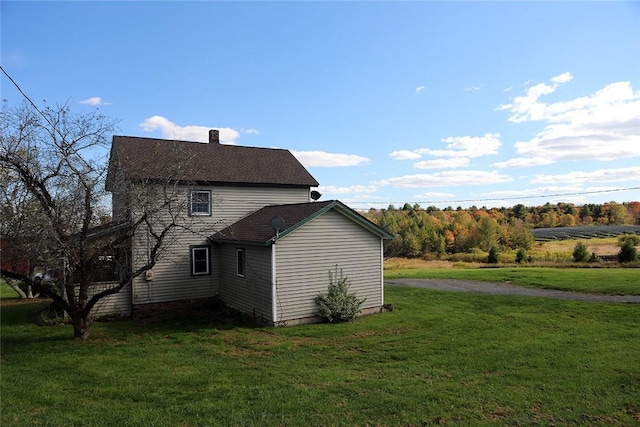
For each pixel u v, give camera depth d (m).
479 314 15.11
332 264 15.25
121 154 16.17
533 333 12.16
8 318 16.27
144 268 12.56
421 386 7.82
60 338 12.78
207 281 17.89
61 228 11.09
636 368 8.80
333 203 15.05
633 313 14.52
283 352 10.73
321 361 9.84
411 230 61.41
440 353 10.30
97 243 13.05
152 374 8.80
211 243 17.97
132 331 13.82
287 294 14.33
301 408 6.80
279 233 13.97
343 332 12.89
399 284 24.58
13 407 6.98
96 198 11.62
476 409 6.75
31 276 13.00
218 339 12.26
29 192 10.91
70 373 8.97
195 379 8.39
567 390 7.59
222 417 6.48
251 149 21.83
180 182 16.92
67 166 11.27
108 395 7.56
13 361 10.05
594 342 11.02
